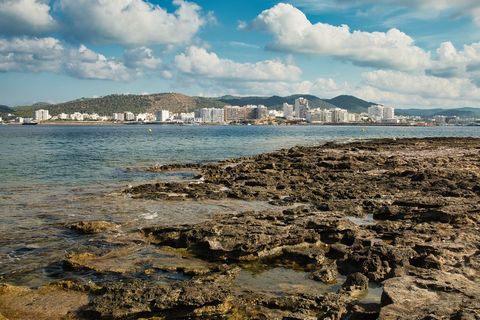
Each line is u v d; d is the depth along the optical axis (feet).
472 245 58.75
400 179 124.06
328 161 163.73
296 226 71.20
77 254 60.70
